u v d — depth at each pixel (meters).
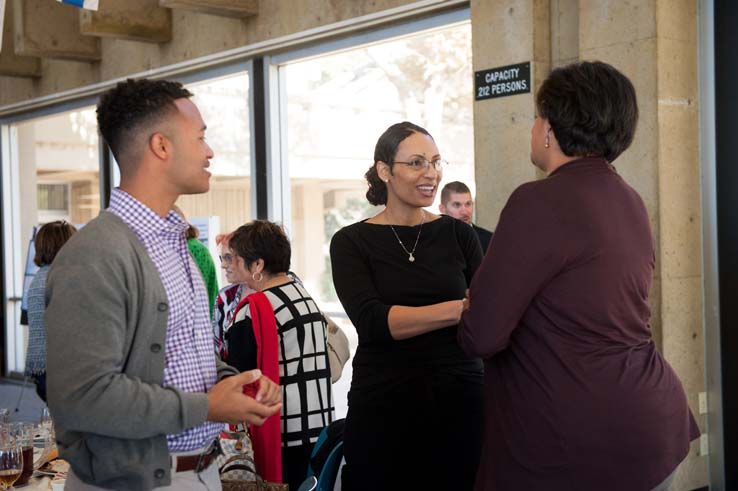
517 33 4.14
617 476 1.81
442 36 4.74
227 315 4.11
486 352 1.88
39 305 4.94
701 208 3.84
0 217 8.75
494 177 4.29
